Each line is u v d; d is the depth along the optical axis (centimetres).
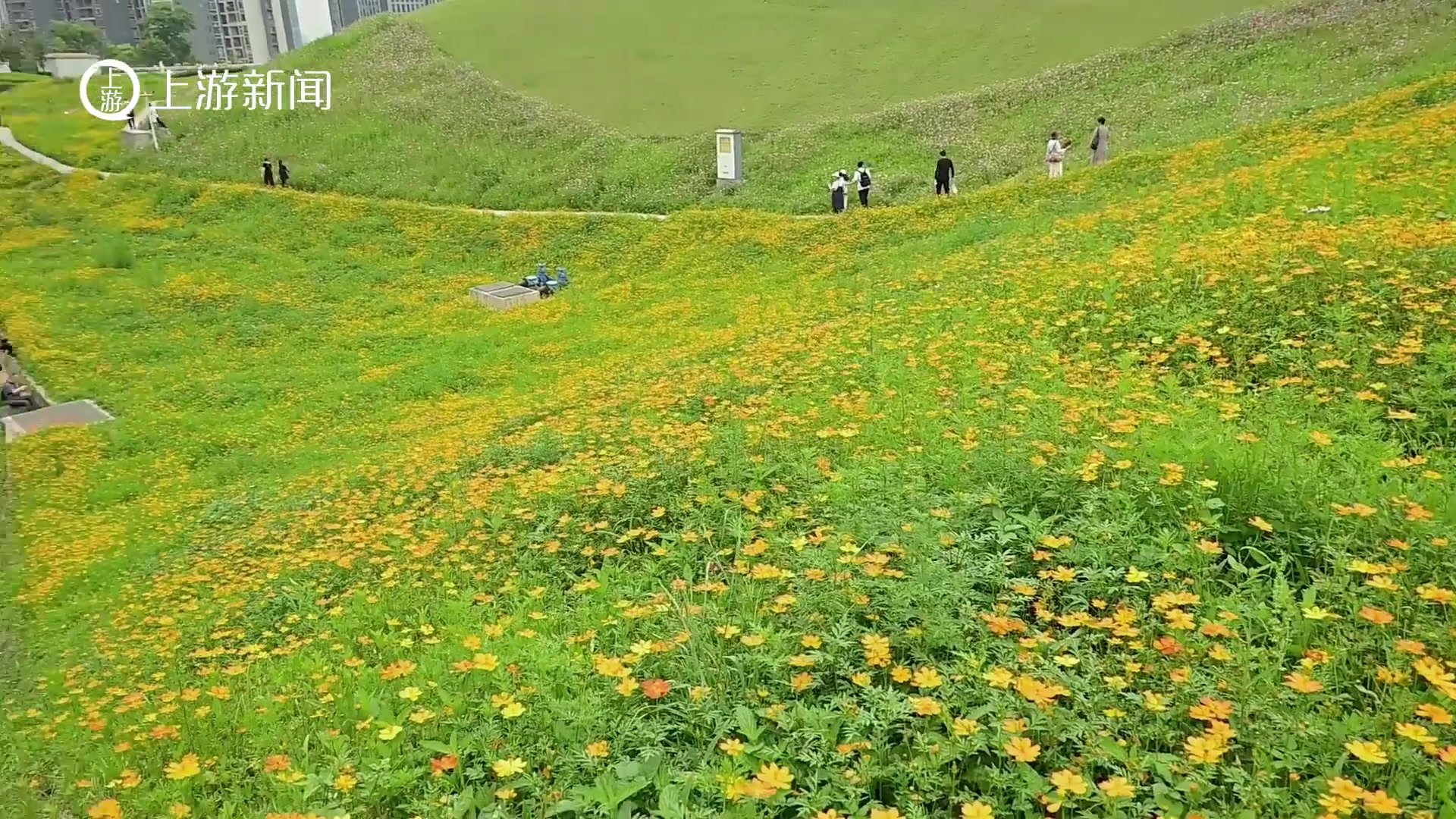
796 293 1543
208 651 647
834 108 3005
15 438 1527
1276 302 682
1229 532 411
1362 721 287
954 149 2488
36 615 930
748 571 452
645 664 382
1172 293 771
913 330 909
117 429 1505
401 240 2636
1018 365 717
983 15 3444
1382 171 1029
